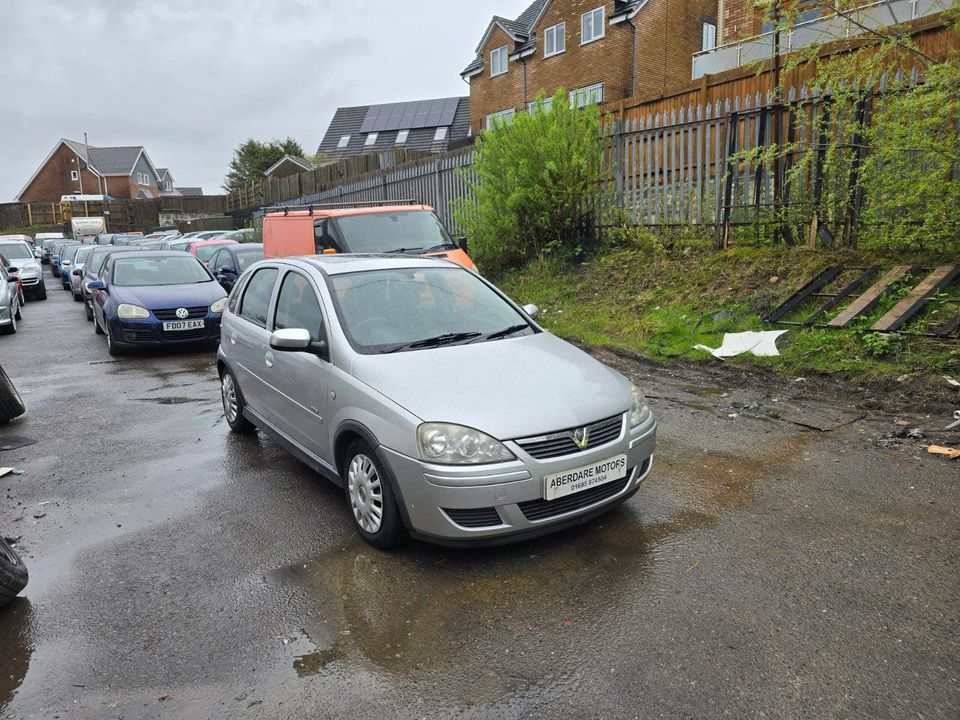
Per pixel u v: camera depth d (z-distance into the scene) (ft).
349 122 182.70
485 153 41.70
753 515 13.85
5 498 16.43
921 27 28.60
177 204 162.71
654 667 9.46
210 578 12.35
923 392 19.34
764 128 30.37
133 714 9.00
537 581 11.77
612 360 27.12
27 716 9.01
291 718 8.81
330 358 14.52
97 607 11.55
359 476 13.41
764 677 9.16
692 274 31.58
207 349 36.73
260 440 20.26
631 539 13.10
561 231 40.22
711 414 20.29
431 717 8.73
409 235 35.47
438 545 12.51
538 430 11.96
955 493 14.24
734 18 51.34
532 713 8.72
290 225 38.01
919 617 10.30
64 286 79.10
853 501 14.21
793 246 30.22
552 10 94.32
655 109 39.68
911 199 24.84
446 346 14.65
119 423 22.63
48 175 252.62
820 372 22.00
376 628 10.64
